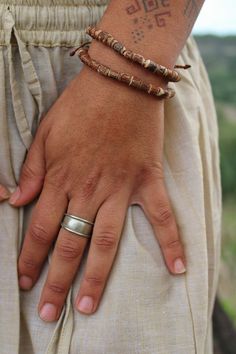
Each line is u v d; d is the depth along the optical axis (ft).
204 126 1.98
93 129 1.75
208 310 2.00
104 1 1.87
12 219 1.85
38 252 1.83
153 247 1.85
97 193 1.78
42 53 1.83
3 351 1.85
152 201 1.82
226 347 3.12
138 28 1.76
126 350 1.81
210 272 1.98
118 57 1.75
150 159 1.80
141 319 1.82
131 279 1.82
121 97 1.74
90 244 1.81
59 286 1.82
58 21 1.83
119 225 1.80
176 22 1.77
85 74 1.76
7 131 1.84
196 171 1.89
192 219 1.87
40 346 1.86
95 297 1.82
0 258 1.84
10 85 1.82
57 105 1.79
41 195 1.82
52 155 1.78
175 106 1.89
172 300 1.85
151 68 1.74
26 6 1.81
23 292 1.88
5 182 1.87
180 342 1.84
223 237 4.32
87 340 1.81
